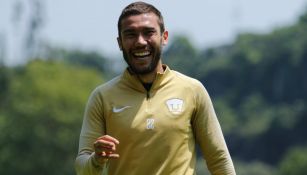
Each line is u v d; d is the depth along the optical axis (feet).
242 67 425.69
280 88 415.23
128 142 27.86
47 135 261.44
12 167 255.09
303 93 408.67
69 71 304.91
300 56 414.21
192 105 28.25
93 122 28.37
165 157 27.73
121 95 28.25
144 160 27.71
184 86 28.32
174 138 27.84
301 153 300.20
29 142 258.57
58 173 257.55
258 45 430.20
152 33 28.07
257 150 360.48
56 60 344.90
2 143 257.96
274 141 359.46
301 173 291.58
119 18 28.32
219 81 433.07
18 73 299.17
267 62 421.18
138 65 28.04
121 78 28.43
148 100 28.07
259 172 320.91
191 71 447.42
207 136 28.35
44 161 256.73
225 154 28.43
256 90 421.18
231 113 402.31
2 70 290.97
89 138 28.25
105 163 27.55
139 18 27.99
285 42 422.41
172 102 28.04
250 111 401.49
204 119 28.37
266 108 404.98
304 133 358.23
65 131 263.29
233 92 424.46
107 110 28.19
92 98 28.58
